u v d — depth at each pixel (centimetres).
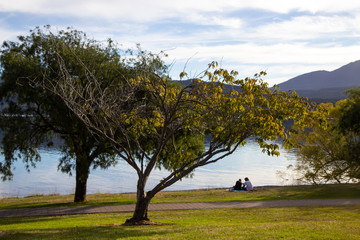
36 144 2255
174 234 1018
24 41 2197
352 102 2898
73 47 2103
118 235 1034
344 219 1406
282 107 1231
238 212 1711
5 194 3325
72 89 1418
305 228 1100
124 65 2255
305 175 3778
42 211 1992
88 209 2011
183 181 4222
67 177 4378
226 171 4991
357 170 3344
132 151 2302
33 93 2020
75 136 2241
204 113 1280
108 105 1358
